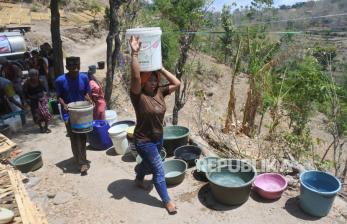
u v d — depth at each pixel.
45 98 7.41
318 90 7.95
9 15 29.59
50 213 4.46
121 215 4.37
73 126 5.07
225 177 4.87
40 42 23.36
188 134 5.96
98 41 30.11
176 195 4.72
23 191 4.31
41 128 7.42
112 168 5.56
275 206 4.41
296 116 8.60
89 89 5.40
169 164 5.25
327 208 4.11
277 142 7.20
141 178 4.83
